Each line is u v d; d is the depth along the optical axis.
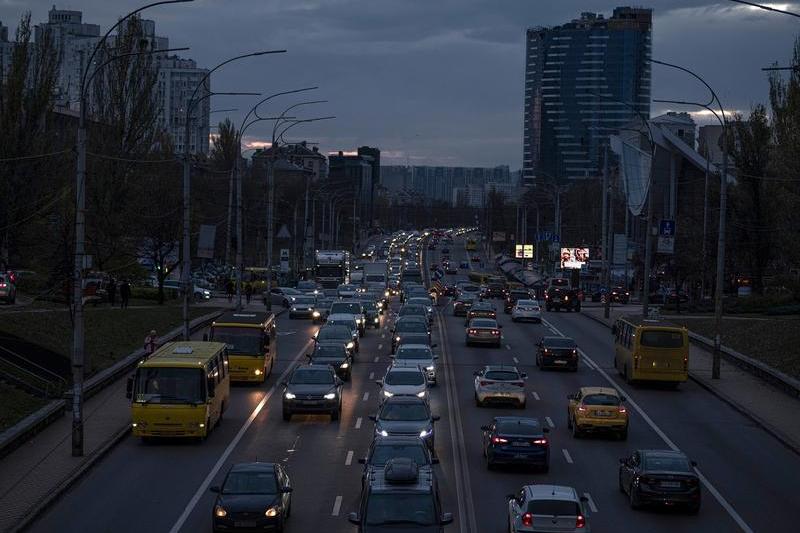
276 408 68.19
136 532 38.50
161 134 127.69
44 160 89.12
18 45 86.81
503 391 69.12
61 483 45.69
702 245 144.25
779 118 116.19
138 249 124.75
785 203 111.12
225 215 182.62
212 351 60.78
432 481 35.50
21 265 107.50
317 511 41.94
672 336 78.12
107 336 89.06
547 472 50.12
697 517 42.19
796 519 42.06
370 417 55.62
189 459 52.22
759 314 132.38
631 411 69.56
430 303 137.12
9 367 66.12
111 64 113.94
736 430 63.16
